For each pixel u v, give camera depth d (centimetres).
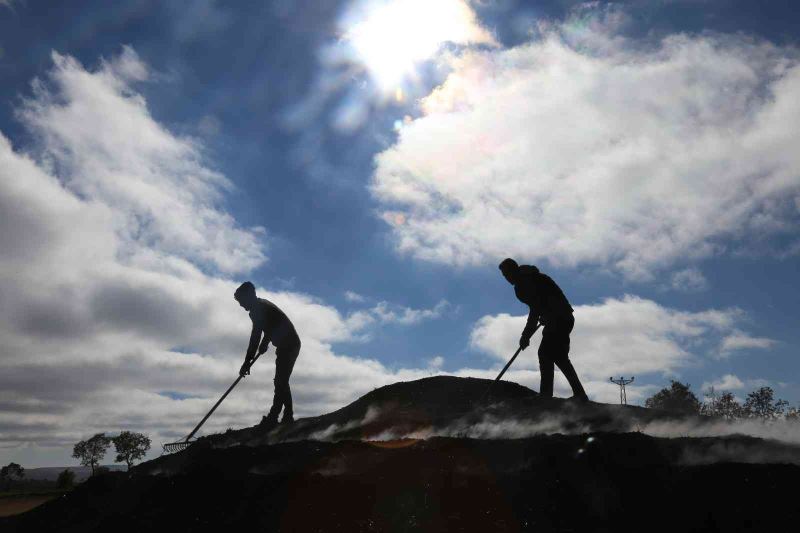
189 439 1227
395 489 761
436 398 1284
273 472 880
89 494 943
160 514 812
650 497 704
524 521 679
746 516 657
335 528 698
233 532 732
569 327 1125
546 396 1150
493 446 847
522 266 1149
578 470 739
